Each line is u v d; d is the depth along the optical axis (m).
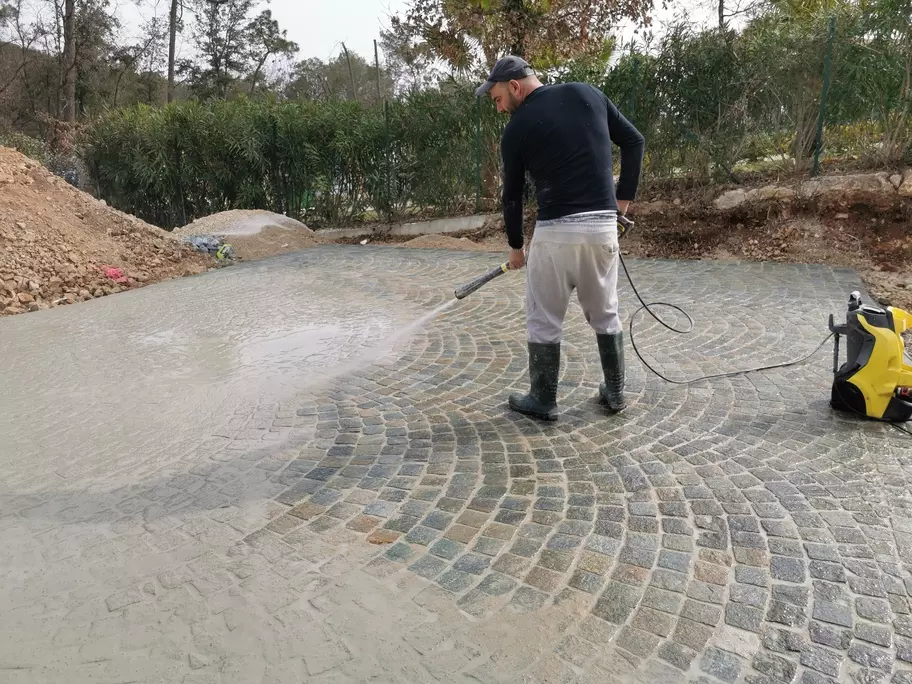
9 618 2.17
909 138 7.36
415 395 4.01
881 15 7.27
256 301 6.90
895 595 2.09
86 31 27.70
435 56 11.21
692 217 8.40
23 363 5.12
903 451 3.02
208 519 2.72
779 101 8.08
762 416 3.46
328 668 1.91
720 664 1.86
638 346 4.69
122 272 8.48
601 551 2.38
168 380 4.54
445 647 1.97
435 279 7.50
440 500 2.79
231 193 13.23
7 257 7.84
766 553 2.33
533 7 10.20
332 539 2.54
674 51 8.52
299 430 3.58
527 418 3.59
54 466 3.29
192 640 2.04
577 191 3.12
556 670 1.86
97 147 14.08
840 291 5.92
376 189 11.82
